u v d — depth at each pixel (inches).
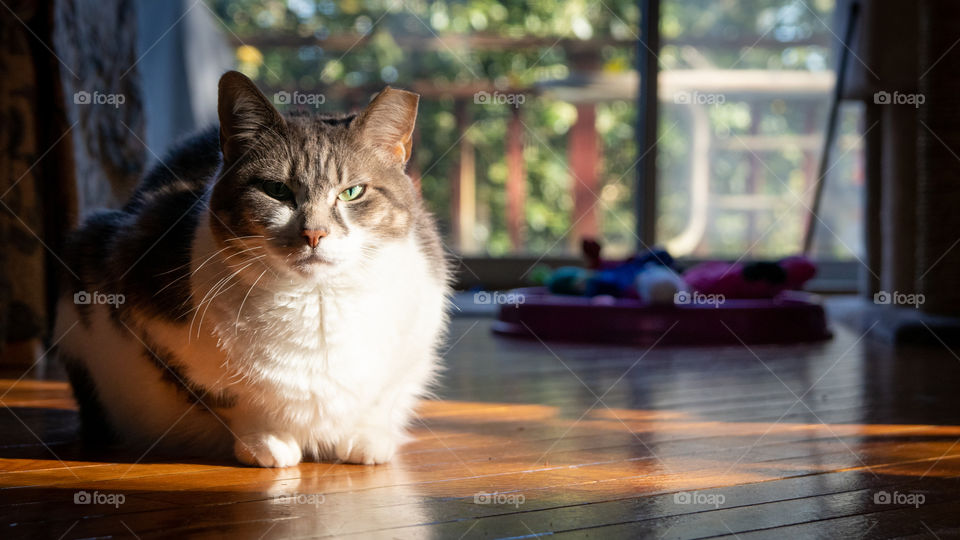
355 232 50.4
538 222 198.5
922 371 90.1
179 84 159.2
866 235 144.5
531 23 188.4
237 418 53.5
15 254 91.4
